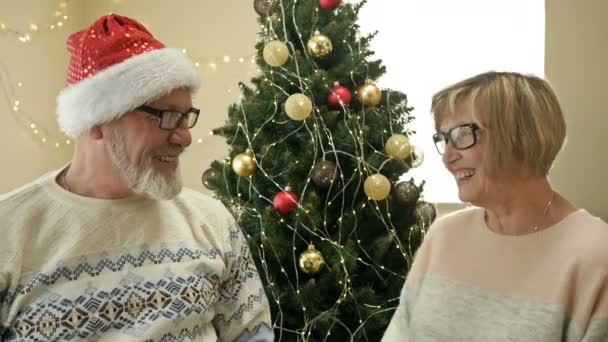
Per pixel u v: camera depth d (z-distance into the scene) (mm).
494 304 1150
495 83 1134
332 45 2012
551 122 1108
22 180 3131
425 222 2043
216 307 1426
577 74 2516
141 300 1234
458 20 2855
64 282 1191
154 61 1239
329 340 2010
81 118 1231
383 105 2078
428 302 1244
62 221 1231
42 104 3285
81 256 1214
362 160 1912
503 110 1104
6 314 1170
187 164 3492
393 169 2016
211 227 1408
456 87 1189
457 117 1164
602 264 1037
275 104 1954
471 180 1174
